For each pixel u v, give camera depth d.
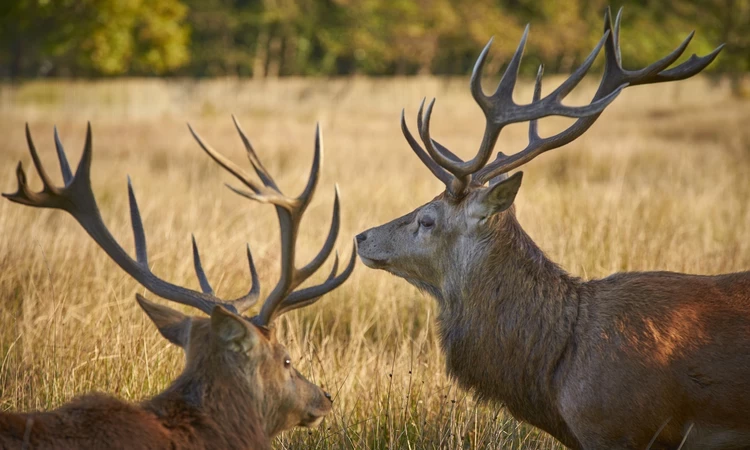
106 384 8.19
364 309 10.62
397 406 8.20
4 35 72.38
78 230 13.93
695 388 6.07
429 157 7.60
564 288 6.82
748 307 6.25
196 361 5.44
